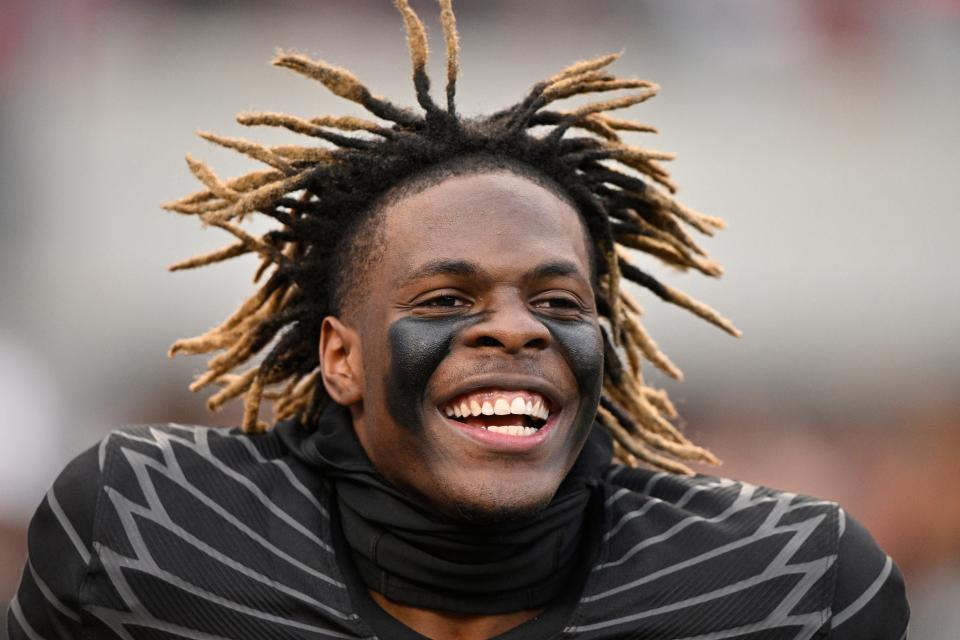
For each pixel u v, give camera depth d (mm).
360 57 21172
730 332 9664
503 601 8602
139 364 19438
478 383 8117
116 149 20250
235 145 8953
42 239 20047
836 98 22078
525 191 8492
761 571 8750
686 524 8992
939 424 20156
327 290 9102
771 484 20031
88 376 19469
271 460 9109
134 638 8406
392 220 8547
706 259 9695
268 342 9328
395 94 21062
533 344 8180
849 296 20688
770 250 20812
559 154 9031
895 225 21203
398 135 8766
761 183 21203
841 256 20938
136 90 20562
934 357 20594
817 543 8852
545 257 8273
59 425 19297
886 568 9031
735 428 20031
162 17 20812
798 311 20453
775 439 20109
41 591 8703
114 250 19875
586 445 9062
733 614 8625
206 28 20891
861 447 20234
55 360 19531
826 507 9039
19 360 19453
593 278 9156
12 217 20062
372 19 21422
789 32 22344
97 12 20781
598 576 8758
